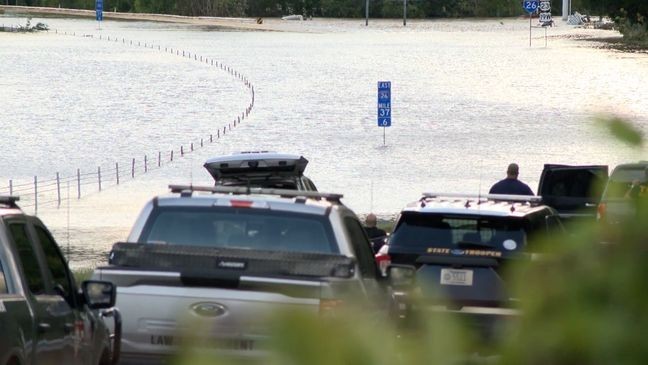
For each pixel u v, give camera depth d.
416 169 188.38
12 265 26.22
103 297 31.33
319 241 35.50
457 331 6.20
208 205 36.53
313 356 5.78
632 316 5.63
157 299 32.72
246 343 13.24
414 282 7.60
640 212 5.97
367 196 158.00
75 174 185.12
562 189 92.50
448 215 48.44
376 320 6.77
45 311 27.39
